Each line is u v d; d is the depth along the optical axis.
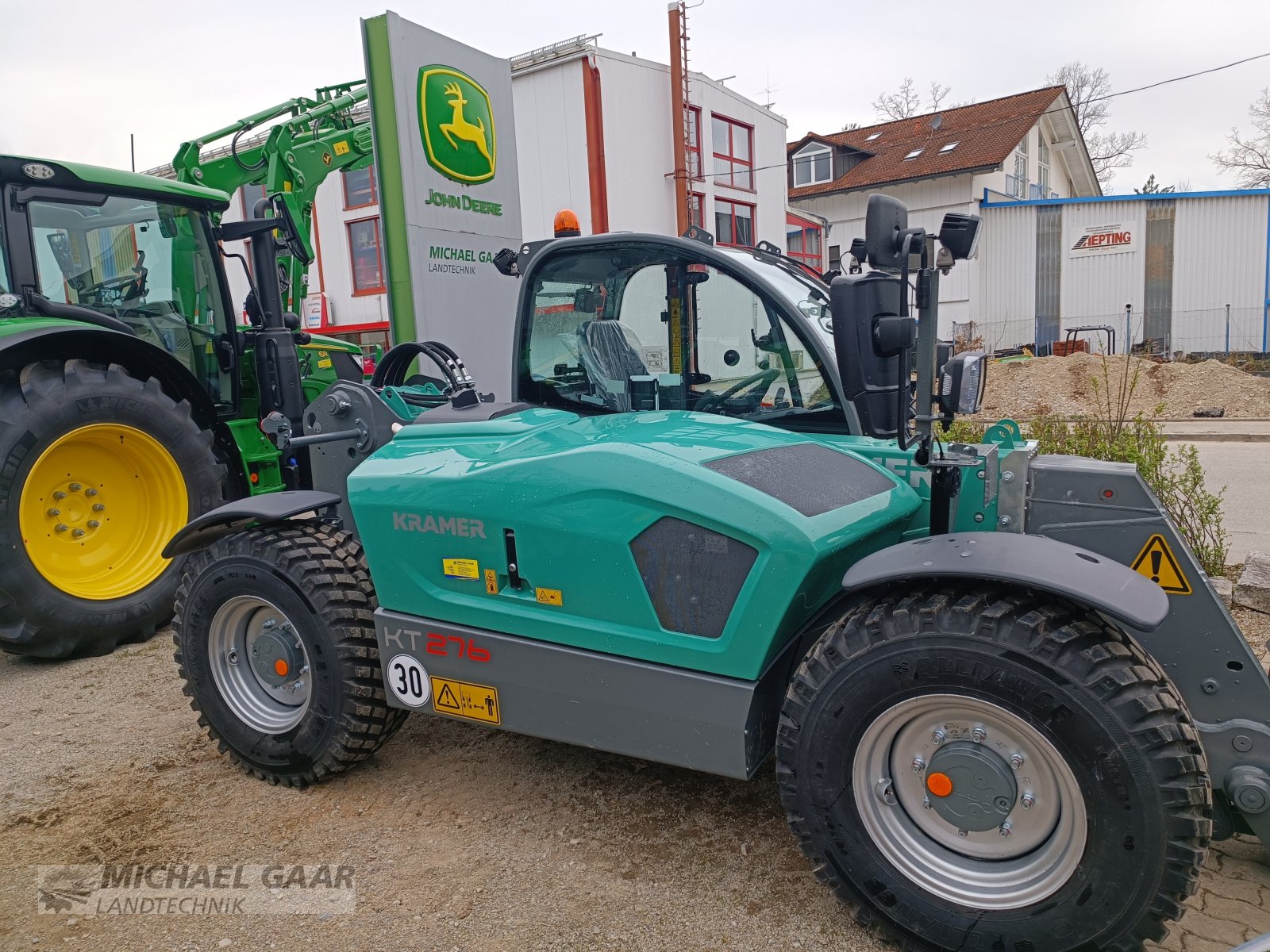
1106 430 5.07
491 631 2.64
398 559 2.77
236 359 5.78
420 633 2.76
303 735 2.98
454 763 3.24
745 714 2.25
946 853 2.09
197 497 4.91
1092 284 24.41
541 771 3.15
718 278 3.10
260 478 5.84
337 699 2.91
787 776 2.21
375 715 2.95
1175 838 1.81
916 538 2.60
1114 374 15.23
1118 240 23.98
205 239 5.61
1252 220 22.97
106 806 3.02
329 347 7.80
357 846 2.73
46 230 4.88
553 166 16.91
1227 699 2.23
